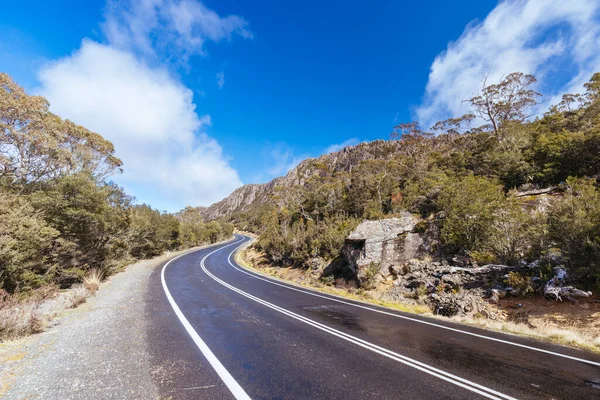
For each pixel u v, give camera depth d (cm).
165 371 404
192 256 3133
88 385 353
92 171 1964
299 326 696
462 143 3753
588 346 572
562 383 394
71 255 1252
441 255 1358
